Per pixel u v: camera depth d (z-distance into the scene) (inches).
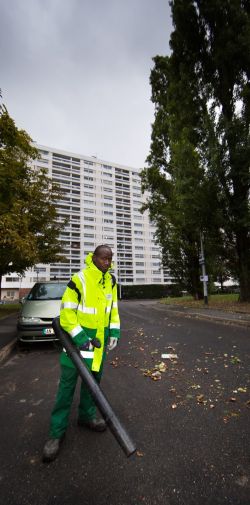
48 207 660.1
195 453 97.7
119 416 127.8
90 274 105.5
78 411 125.6
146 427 117.0
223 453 97.1
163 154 920.9
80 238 2952.8
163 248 986.1
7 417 130.0
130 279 3203.7
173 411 131.4
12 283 2532.0
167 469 89.4
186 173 639.8
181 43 764.6
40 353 260.7
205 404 137.9
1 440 109.8
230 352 240.1
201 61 759.7
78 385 171.6
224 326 399.5
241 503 75.2
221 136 615.2
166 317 556.4
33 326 260.4
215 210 631.2
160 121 917.8
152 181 910.4
